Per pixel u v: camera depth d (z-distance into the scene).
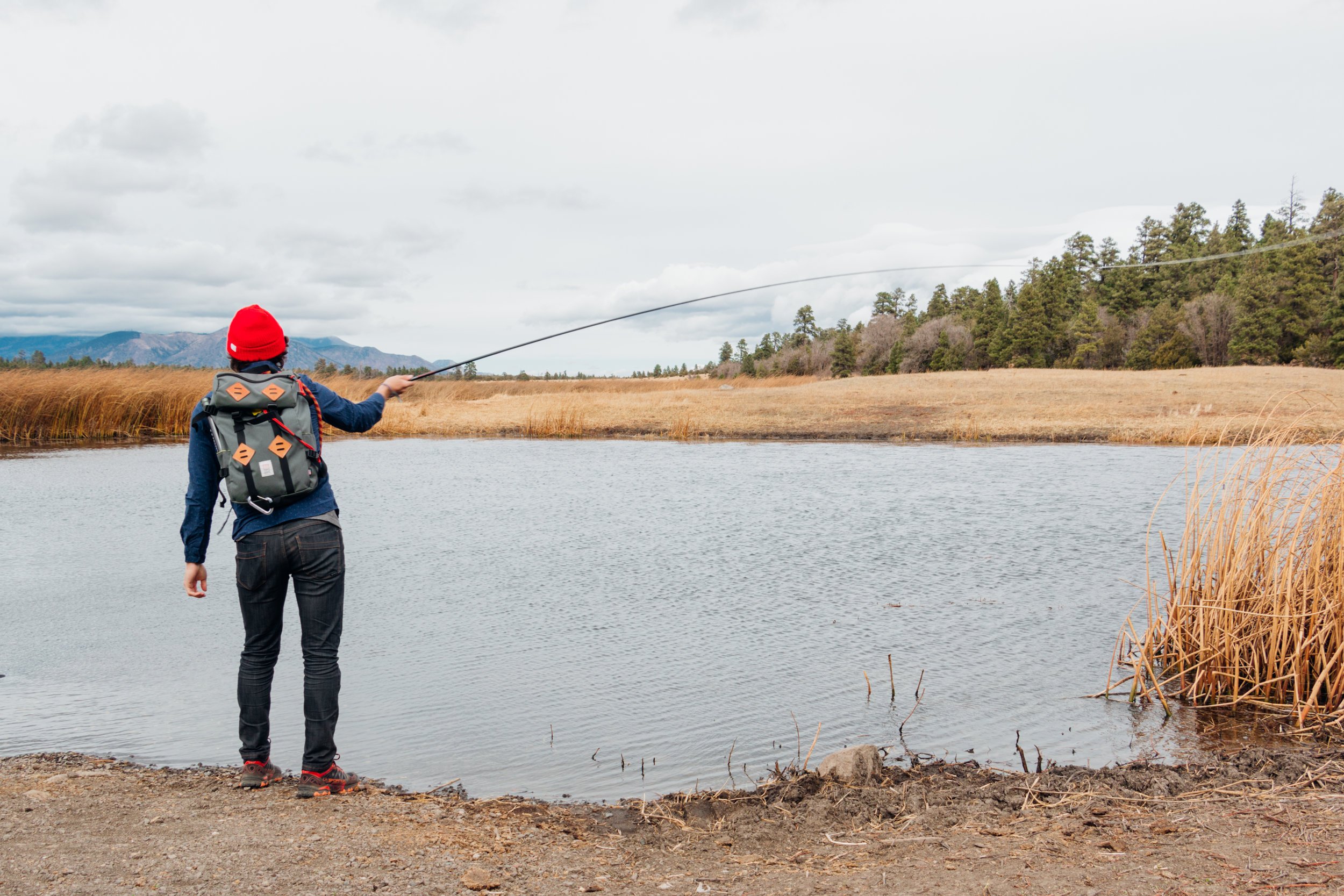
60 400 25.77
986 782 4.23
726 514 12.31
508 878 2.98
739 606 7.58
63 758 4.43
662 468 18.34
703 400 32.72
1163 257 90.50
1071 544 10.09
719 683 5.71
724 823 3.71
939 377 38.31
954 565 9.06
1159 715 5.32
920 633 6.80
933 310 98.88
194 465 3.65
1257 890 2.82
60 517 12.22
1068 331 69.69
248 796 3.78
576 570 8.93
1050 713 5.31
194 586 3.71
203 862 2.99
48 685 5.65
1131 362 62.44
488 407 32.94
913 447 22.80
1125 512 12.31
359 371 43.69
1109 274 82.31
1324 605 5.50
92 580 8.56
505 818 3.66
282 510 3.64
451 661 6.13
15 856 3.01
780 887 2.97
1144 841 3.31
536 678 5.79
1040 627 6.95
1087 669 6.08
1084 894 2.82
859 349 79.56
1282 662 5.49
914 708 5.32
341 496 14.36
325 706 3.77
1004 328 71.06
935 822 3.64
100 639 6.67
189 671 5.95
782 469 18.08
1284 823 3.46
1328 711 5.30
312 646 3.77
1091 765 4.55
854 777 4.19
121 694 5.48
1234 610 5.69
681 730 4.94
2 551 9.95
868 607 7.50
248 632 3.84
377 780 4.28
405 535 10.92
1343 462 5.73
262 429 3.55
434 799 3.86
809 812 3.78
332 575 3.75
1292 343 60.38
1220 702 5.55
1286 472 5.98
